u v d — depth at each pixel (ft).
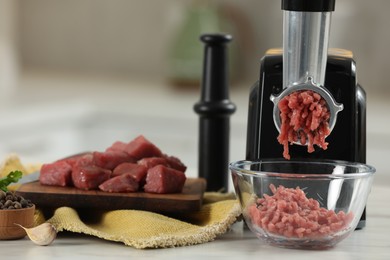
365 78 13.82
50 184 5.61
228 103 6.30
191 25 13.33
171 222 5.11
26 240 5.00
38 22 15.76
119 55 15.44
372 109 12.25
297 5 4.83
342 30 13.41
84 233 5.16
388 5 13.58
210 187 6.36
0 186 5.16
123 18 15.33
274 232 4.84
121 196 5.37
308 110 4.93
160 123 11.91
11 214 4.92
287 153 5.04
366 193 4.90
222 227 5.07
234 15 14.53
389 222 5.66
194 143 11.78
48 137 11.67
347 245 5.01
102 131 12.23
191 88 13.44
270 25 14.42
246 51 14.56
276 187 4.86
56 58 15.76
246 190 4.91
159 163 5.70
